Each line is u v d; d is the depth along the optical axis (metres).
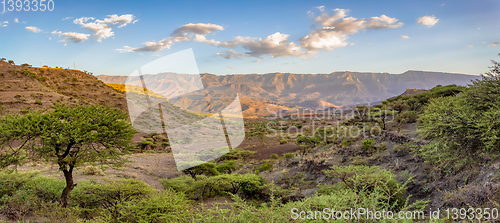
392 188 9.42
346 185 10.48
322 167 18.80
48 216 7.26
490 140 8.53
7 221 6.83
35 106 52.19
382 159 16.41
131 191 9.70
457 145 9.70
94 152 10.34
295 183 17.59
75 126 9.69
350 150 20.14
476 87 9.77
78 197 9.52
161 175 18.86
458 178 10.13
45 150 9.46
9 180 10.21
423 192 11.19
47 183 10.63
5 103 49.84
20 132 9.20
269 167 22.91
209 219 4.24
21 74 74.06
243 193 16.67
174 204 7.99
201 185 15.77
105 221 7.91
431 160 11.94
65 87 73.75
